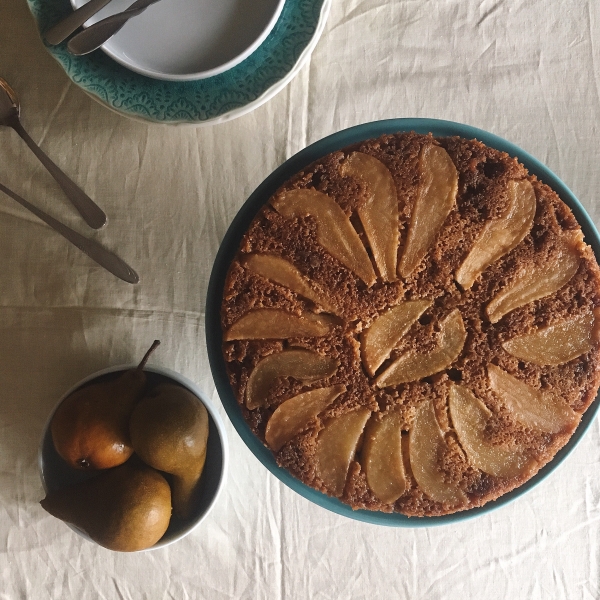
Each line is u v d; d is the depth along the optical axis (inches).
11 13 23.1
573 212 21.3
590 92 23.4
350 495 20.6
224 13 22.1
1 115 22.9
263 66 21.8
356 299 20.6
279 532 23.8
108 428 20.8
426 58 23.4
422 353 20.7
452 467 20.6
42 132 23.3
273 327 20.7
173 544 23.9
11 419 23.6
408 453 20.6
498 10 23.4
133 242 23.4
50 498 21.4
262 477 23.8
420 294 20.7
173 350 23.3
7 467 23.7
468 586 23.8
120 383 21.2
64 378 23.5
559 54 23.5
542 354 20.7
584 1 23.5
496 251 20.7
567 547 23.7
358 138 21.6
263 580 23.8
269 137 23.4
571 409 20.8
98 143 23.4
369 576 23.9
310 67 23.4
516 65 23.5
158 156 23.4
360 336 20.8
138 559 23.9
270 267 20.8
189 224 23.5
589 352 20.7
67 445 20.8
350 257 20.7
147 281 23.4
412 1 23.4
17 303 23.5
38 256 23.5
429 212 20.7
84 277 23.5
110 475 21.2
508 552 23.8
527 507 23.8
